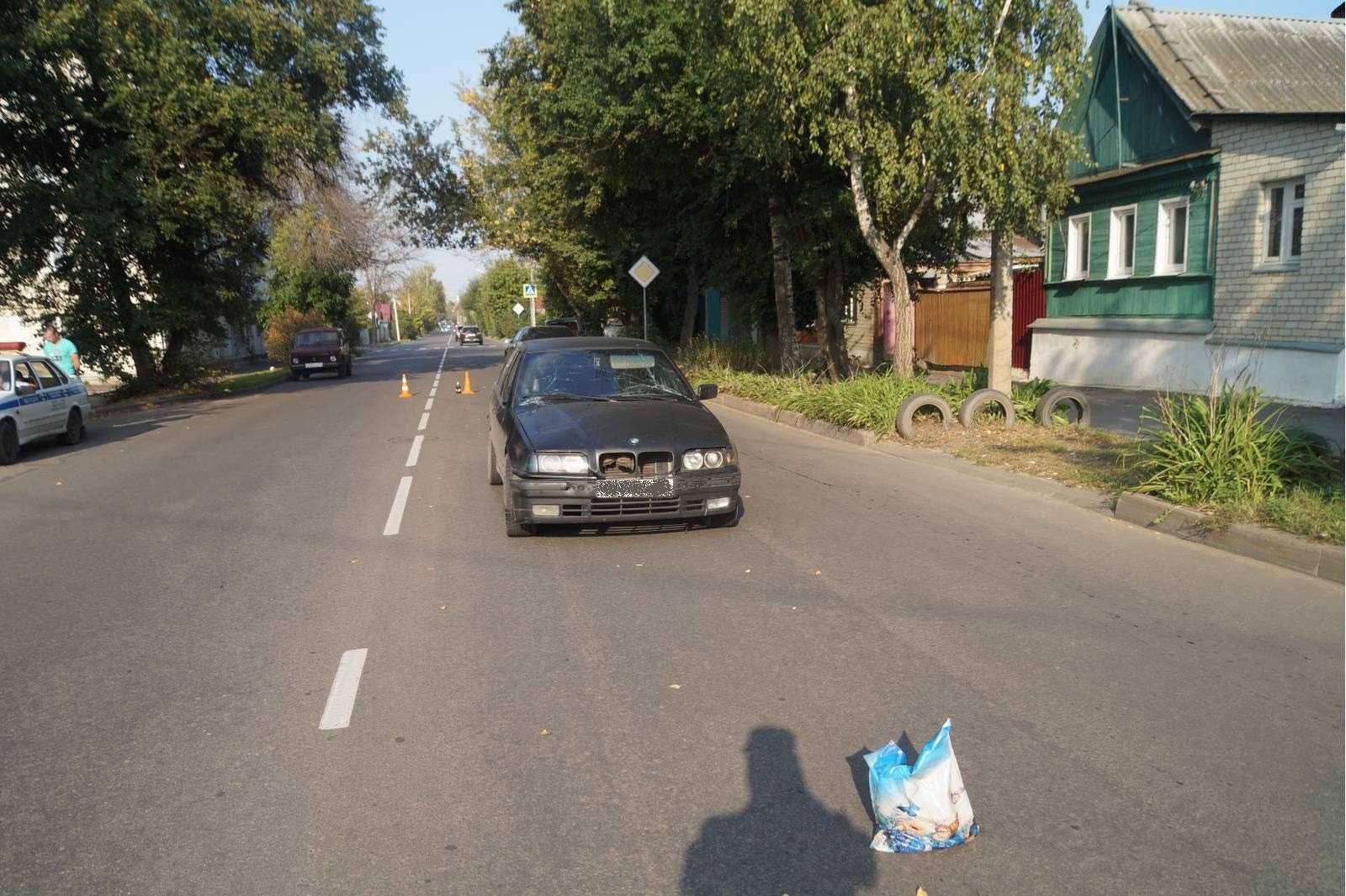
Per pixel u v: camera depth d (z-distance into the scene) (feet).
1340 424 40.32
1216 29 57.16
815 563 22.89
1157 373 56.90
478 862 11.04
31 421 45.16
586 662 16.90
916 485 32.42
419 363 131.64
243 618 19.69
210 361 92.07
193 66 72.33
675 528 26.48
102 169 69.41
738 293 86.02
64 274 73.51
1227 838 11.35
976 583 21.16
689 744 13.80
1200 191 53.16
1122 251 60.49
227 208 74.18
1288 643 17.47
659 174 64.54
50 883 10.79
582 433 24.72
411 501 31.01
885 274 67.62
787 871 10.83
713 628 18.48
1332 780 12.64
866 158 42.57
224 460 42.09
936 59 37.27
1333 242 45.65
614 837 11.52
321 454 42.68
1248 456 25.41
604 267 112.47
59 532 28.32
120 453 46.24
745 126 44.73
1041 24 37.60
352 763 13.41
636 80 54.70
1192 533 24.58
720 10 40.29
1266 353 49.03
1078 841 11.31
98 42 68.08
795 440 43.91
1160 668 16.37
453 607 20.08
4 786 12.99
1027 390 44.42
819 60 37.42
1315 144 46.26
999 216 38.40
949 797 11.15
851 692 15.47
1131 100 58.18
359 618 19.54
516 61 82.38
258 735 14.33
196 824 11.93
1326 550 21.26
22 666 17.33
